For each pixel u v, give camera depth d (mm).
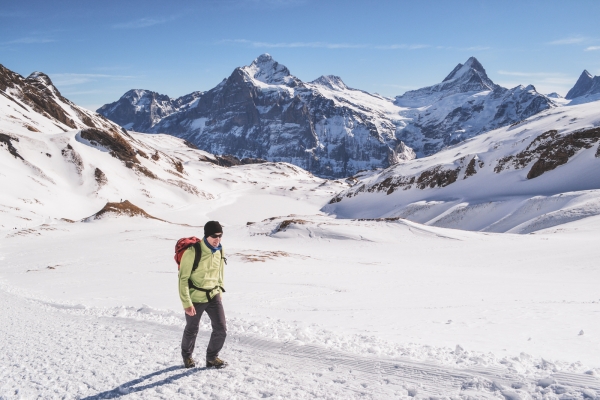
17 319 11070
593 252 33562
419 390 4758
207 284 5867
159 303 13961
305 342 6895
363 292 17359
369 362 5793
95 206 116125
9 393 5449
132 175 152250
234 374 5738
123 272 27297
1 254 41094
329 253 45281
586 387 4262
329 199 185500
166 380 5633
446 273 27203
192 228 69812
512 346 6934
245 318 10031
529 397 4281
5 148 122562
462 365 5383
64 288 20344
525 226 67688
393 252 46000
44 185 112562
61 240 51969
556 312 11125
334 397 4777
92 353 7164
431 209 113312
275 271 27141
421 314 11195
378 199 148250
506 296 15547
